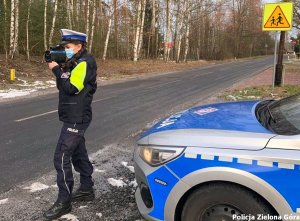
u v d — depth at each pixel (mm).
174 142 3131
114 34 41562
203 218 3012
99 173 5324
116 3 36812
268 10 13766
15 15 23438
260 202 2824
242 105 3994
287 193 2705
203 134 3105
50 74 21578
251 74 26172
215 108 3924
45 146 6809
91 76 3986
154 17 45656
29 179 5152
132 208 4223
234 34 83062
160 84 18828
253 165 2783
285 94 13523
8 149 6625
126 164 5719
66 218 4008
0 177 5234
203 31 68750
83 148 4352
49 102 12312
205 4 50125
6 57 22172
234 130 3090
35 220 3979
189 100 12859
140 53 42094
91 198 4422
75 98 3961
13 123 8836
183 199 3078
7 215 4082
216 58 71125
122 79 22078
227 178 2836
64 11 30500
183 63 42344
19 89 15945
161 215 3139
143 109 10977
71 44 3883
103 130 8156
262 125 3154
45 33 26719
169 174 3070
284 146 2781
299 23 38594
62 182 4051
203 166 2924
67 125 4027
